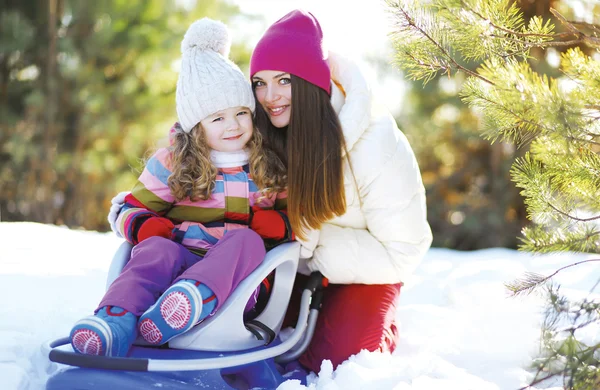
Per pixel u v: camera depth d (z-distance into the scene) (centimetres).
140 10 764
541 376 163
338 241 207
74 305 229
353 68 208
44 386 163
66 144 778
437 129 792
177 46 763
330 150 197
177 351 167
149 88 790
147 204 192
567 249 171
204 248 189
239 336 175
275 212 197
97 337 154
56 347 175
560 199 185
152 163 195
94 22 768
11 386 156
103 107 757
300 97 198
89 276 276
